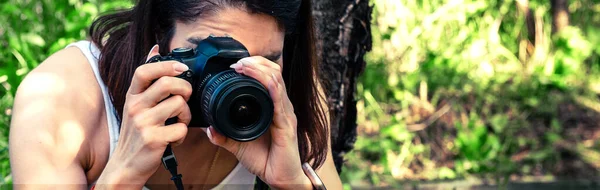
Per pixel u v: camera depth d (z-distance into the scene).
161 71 1.45
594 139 4.66
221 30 1.51
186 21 1.54
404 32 5.07
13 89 3.08
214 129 1.48
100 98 1.63
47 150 1.54
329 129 1.95
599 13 6.07
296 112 1.79
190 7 1.52
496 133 4.62
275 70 1.48
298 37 1.74
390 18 5.07
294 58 1.75
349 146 2.33
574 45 5.42
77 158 1.57
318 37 2.14
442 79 5.07
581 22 6.02
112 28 1.73
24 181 1.51
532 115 4.89
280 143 1.60
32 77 1.64
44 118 1.56
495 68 5.44
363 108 4.77
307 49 1.75
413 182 4.10
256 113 1.44
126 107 1.48
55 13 3.83
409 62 5.06
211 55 1.45
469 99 4.95
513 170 4.20
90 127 1.61
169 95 1.46
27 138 1.55
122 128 1.49
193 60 1.48
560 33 5.61
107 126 1.63
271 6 1.51
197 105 1.49
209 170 1.81
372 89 4.94
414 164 4.32
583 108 5.05
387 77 4.97
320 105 1.83
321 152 1.82
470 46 5.30
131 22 1.69
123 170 1.47
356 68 2.29
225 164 1.81
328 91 2.13
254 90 1.42
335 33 2.18
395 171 4.22
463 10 5.20
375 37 5.09
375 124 4.67
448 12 5.20
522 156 4.43
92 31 1.74
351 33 2.24
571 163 4.35
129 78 1.61
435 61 5.04
